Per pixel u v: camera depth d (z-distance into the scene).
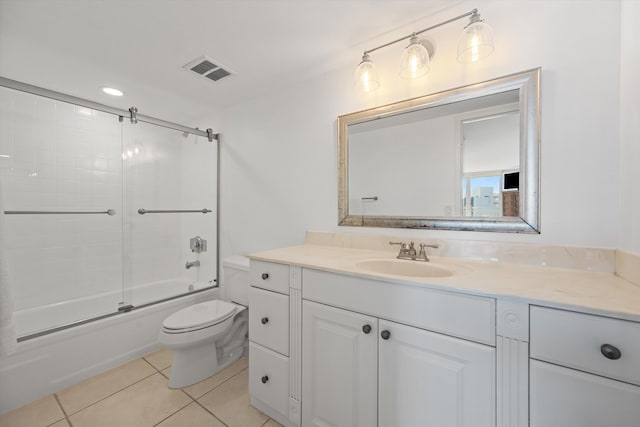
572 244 1.06
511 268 1.10
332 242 1.72
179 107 2.39
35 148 1.99
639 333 0.62
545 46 1.11
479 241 1.25
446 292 0.86
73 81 1.89
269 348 1.35
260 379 1.38
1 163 1.85
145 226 2.53
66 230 2.12
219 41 1.50
